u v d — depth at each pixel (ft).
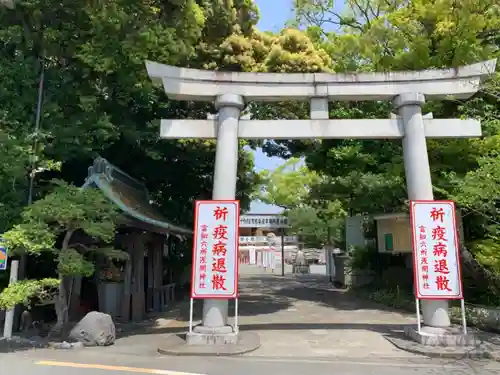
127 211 33.58
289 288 72.43
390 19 43.98
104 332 30.09
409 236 51.21
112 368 23.43
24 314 34.47
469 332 30.48
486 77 33.17
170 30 35.81
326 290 68.74
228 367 23.97
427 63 42.50
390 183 45.98
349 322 39.32
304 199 94.32
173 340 31.14
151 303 46.09
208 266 30.19
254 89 32.45
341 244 90.63
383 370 23.65
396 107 33.45
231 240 30.30
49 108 34.94
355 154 49.19
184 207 59.93
